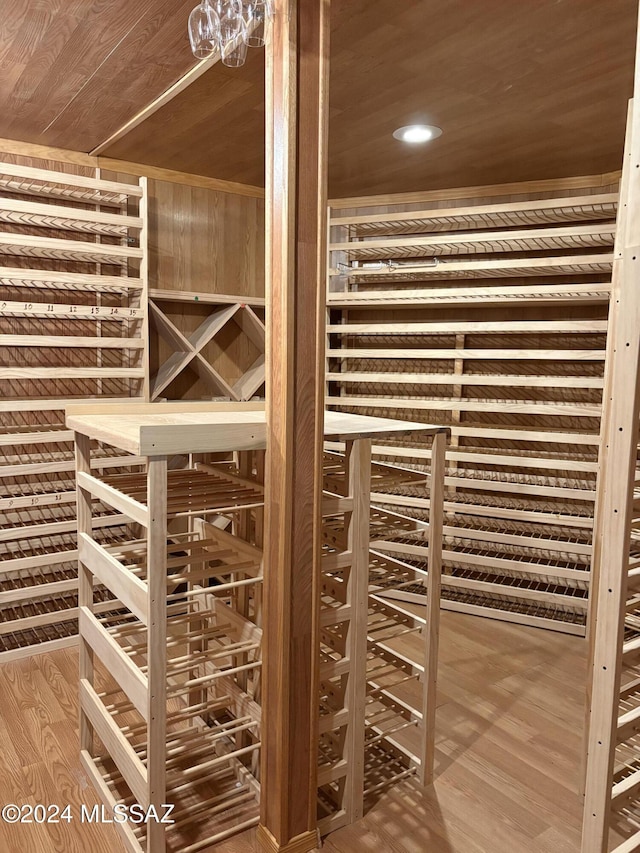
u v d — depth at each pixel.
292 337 1.56
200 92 2.28
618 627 1.19
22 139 2.88
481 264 3.13
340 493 2.04
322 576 1.92
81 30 1.85
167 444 1.50
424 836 1.82
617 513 1.18
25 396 3.07
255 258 3.72
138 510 1.57
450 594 3.59
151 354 3.44
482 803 1.97
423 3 1.68
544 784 2.06
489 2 1.68
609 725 1.21
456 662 2.86
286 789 1.67
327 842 1.79
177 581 1.77
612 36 1.85
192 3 1.69
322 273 1.60
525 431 3.24
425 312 3.66
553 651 2.99
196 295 3.32
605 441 2.01
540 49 1.93
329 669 1.79
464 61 2.01
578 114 2.42
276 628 1.64
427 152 2.87
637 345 1.14
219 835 1.77
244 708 1.95
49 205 2.76
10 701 2.46
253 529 2.17
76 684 2.59
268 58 1.56
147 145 2.91
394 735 2.31
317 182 1.58
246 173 3.39
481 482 3.34
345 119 2.49
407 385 3.75
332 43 1.90
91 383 3.24
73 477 3.21
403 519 2.04
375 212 3.68
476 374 3.51
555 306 3.34
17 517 3.06
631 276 1.14
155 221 3.33
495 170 3.14
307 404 1.62
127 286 3.01
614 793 1.26
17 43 1.93
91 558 1.94
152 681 1.54
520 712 2.47
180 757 1.85
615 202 2.84
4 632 2.79
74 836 1.78
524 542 3.23
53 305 2.81
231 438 1.59
